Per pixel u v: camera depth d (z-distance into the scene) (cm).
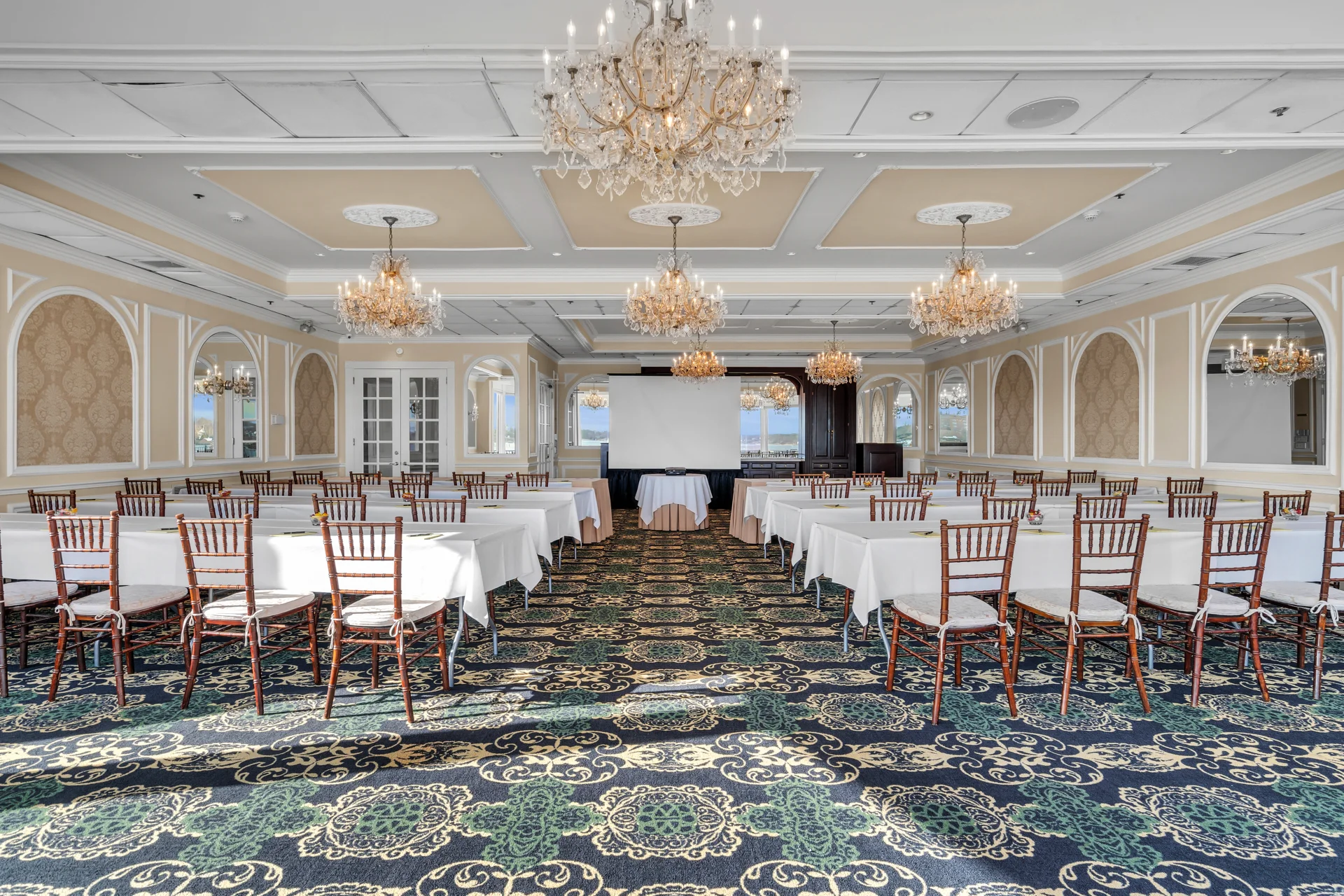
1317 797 262
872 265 837
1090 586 388
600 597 604
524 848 231
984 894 208
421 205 606
